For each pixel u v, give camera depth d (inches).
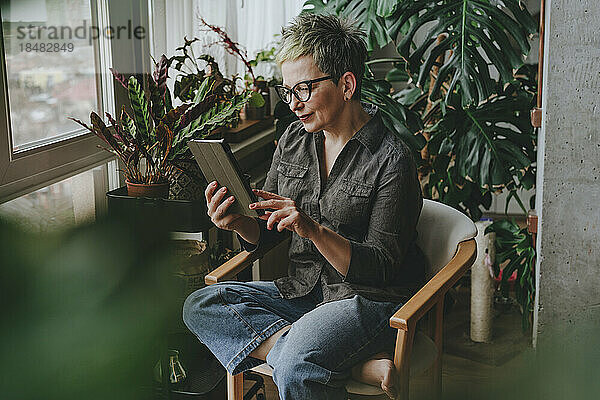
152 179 71.1
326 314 56.0
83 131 76.9
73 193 71.6
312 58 57.9
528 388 7.4
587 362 7.5
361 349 55.0
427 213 67.3
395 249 58.6
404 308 52.9
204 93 75.0
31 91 67.4
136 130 71.4
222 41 94.4
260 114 105.2
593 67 70.7
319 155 63.4
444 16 86.0
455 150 92.0
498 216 146.6
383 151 60.2
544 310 77.3
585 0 69.5
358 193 59.8
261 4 108.0
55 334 39.1
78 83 75.9
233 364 58.1
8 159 62.2
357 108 61.6
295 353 53.6
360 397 64.8
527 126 92.0
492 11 85.4
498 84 93.4
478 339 95.3
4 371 35.3
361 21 89.6
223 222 59.7
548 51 71.8
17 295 40.1
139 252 67.2
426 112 99.0
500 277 110.9
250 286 64.8
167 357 67.7
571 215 74.6
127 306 61.2
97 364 29.1
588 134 72.2
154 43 86.6
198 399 68.7
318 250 60.2
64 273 49.1
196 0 91.5
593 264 75.0
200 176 73.9
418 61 86.3
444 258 64.6
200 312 60.3
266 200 58.3
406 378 53.2
